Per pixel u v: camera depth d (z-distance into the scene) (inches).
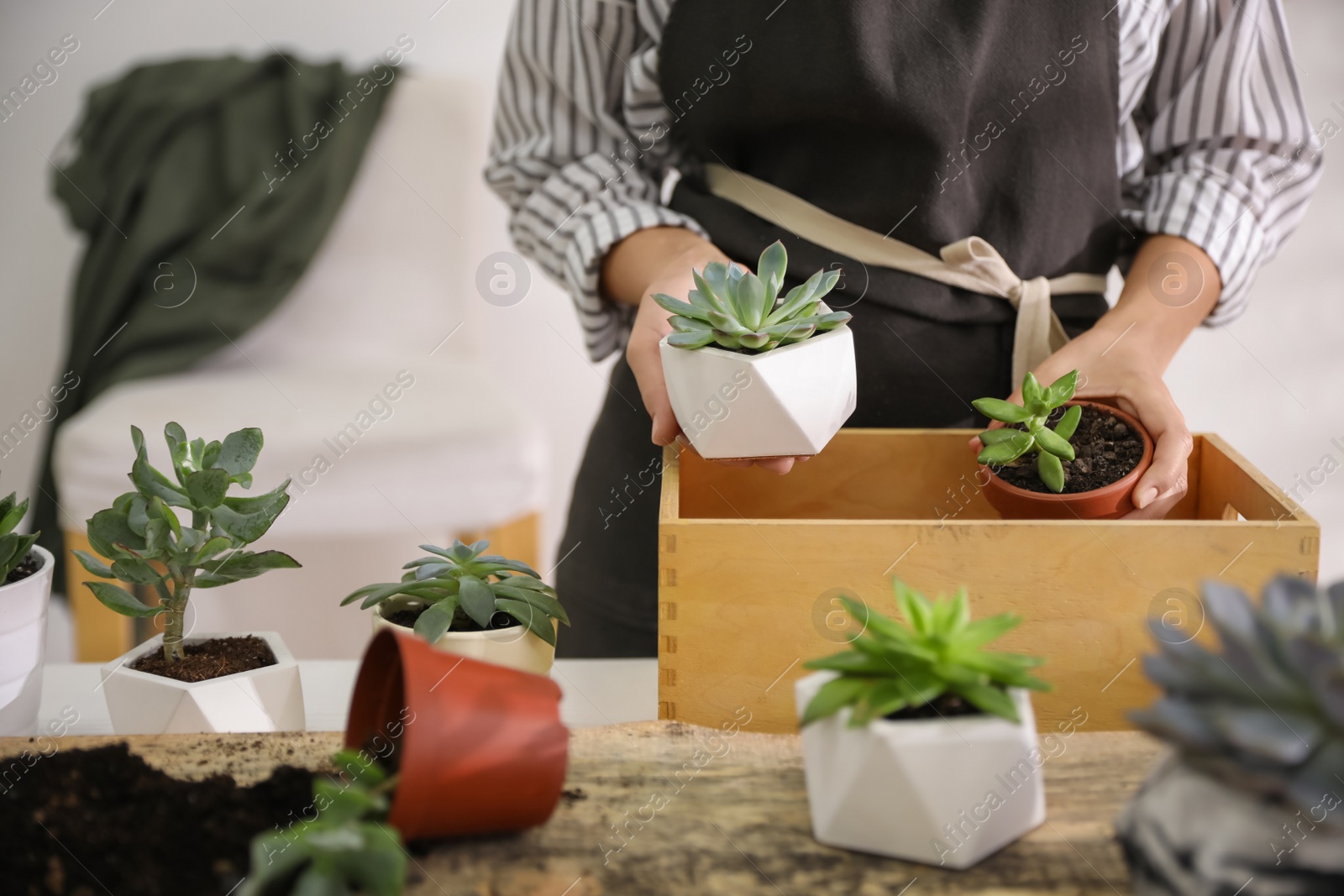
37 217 74.8
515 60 41.0
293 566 26.0
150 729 25.0
